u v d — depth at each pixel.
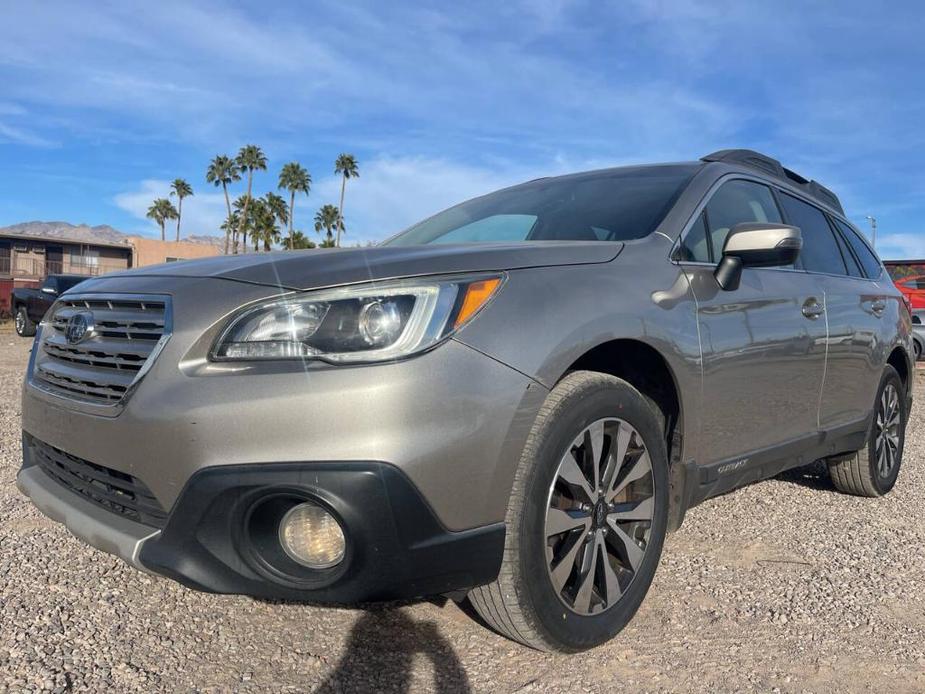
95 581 2.94
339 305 2.07
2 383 8.59
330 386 2.00
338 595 2.05
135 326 2.30
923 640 2.68
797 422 3.56
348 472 1.95
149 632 2.56
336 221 72.38
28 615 2.63
